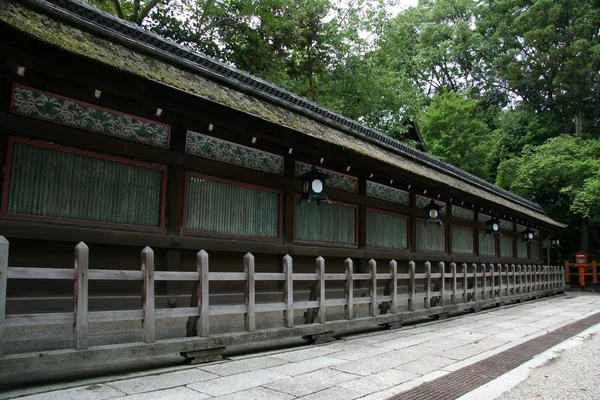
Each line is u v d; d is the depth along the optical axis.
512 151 34.28
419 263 12.01
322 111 9.26
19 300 4.64
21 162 4.93
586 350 6.87
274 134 6.93
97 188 5.55
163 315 4.88
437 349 6.70
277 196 7.99
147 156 5.95
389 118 20.25
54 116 5.15
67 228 5.09
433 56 42.41
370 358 5.91
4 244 3.73
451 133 30.97
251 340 5.74
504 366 5.68
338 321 7.20
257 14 17.39
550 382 4.95
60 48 4.20
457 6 45.31
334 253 8.89
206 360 5.32
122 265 5.68
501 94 41.06
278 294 7.68
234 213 7.18
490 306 13.67
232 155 7.18
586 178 23.38
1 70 4.61
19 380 4.30
